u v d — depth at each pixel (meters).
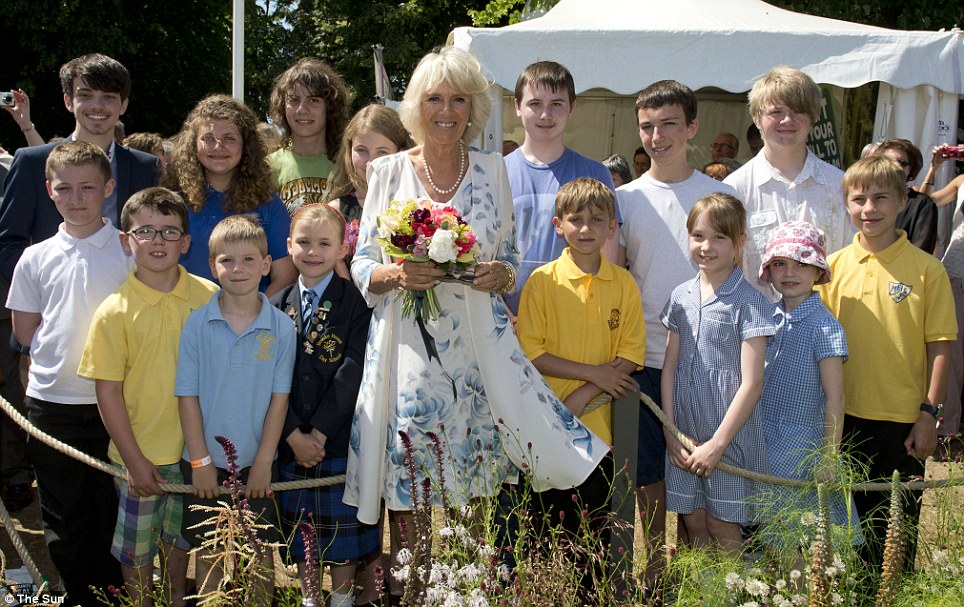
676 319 3.56
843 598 2.75
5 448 4.92
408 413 3.12
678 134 3.81
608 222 3.43
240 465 3.20
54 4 17.70
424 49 22.11
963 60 6.53
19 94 5.97
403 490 3.12
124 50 18.95
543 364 3.44
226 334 3.19
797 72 3.81
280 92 4.47
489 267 3.04
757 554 3.27
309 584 2.48
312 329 3.32
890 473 3.51
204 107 3.77
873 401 3.50
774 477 3.27
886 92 6.80
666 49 6.53
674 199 3.83
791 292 3.38
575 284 3.45
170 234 3.20
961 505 3.21
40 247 3.48
